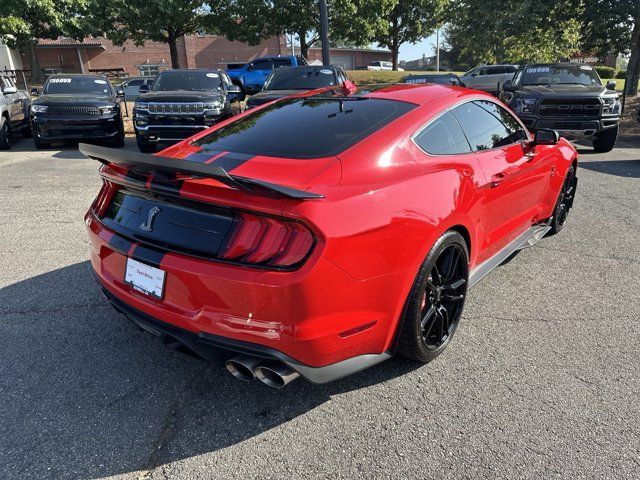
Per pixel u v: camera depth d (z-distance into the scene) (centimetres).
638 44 1781
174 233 238
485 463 223
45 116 1073
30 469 218
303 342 219
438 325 295
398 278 247
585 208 636
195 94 1015
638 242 511
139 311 253
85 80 1227
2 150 1120
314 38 2739
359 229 225
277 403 264
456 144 318
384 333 253
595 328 341
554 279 421
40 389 272
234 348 222
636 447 232
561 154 471
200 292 226
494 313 361
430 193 266
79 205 629
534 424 247
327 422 250
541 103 1052
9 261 444
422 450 231
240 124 324
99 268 285
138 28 2584
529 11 1931
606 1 1697
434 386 278
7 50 2939
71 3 2448
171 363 299
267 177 242
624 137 1367
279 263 213
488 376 286
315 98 342
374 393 272
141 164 226
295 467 221
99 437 238
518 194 383
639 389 274
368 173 252
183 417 253
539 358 304
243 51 4859
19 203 637
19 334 326
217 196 222
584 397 267
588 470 218
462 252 302
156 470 219
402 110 301
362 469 220
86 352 308
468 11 2256
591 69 1208
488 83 2352
